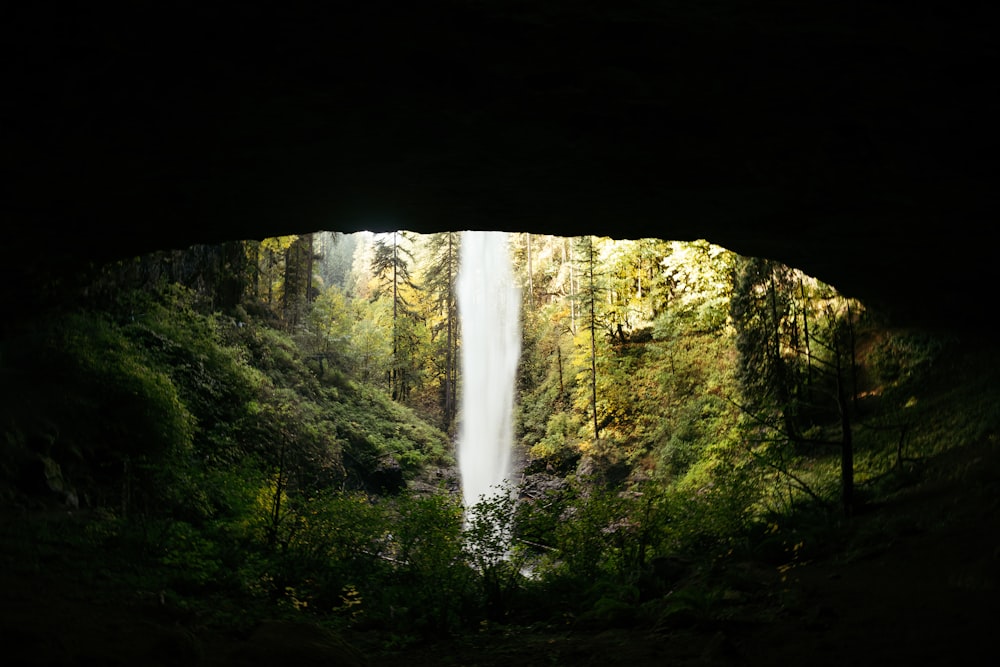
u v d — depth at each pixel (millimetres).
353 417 37062
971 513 10914
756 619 7707
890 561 9727
